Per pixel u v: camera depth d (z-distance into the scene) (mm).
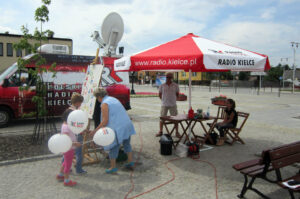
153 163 5414
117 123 4617
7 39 24609
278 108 15875
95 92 4762
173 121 6406
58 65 9422
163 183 4422
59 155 5742
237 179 4652
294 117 12211
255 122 10734
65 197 3861
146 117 11477
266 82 55938
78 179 4531
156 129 8852
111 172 4812
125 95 10578
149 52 5512
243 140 7531
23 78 9094
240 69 5109
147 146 6684
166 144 5863
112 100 4695
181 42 5676
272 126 9805
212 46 5418
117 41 9773
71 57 9711
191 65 4699
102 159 5594
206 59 4648
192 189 4215
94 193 4008
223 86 51125
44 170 4945
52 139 3859
